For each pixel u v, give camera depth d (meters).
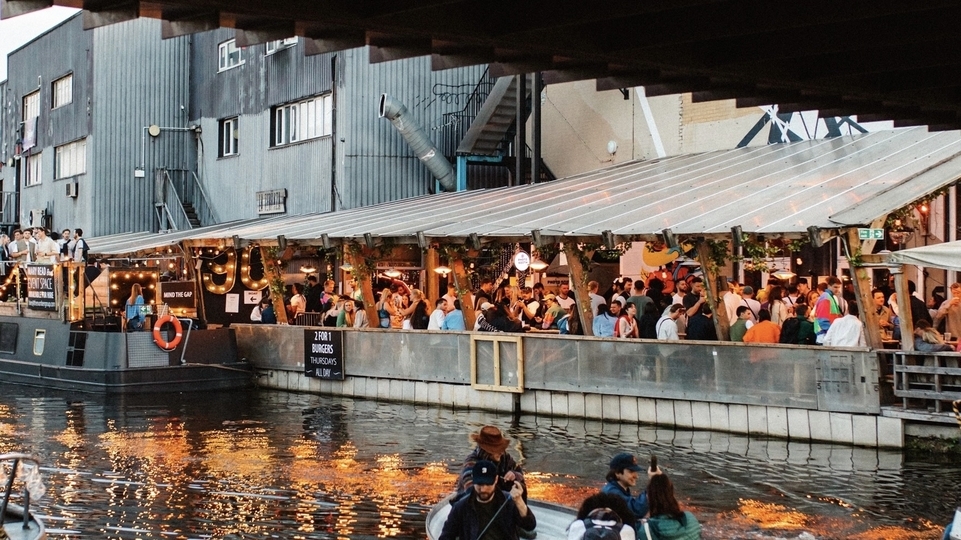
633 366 17.56
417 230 20.95
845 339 15.56
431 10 9.95
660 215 18.83
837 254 22.41
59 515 11.48
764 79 12.12
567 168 29.73
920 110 14.55
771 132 24.14
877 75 12.91
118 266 24.42
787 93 13.59
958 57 11.45
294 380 23.23
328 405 20.59
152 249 27.78
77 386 23.33
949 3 9.34
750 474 13.17
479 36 10.30
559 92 29.88
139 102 40.53
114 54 40.25
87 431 17.36
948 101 13.62
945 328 17.64
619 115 27.91
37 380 24.52
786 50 11.21
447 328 20.48
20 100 49.00
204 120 39.91
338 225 24.12
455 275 21.25
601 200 21.33
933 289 20.88
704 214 18.20
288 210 34.78
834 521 10.89
